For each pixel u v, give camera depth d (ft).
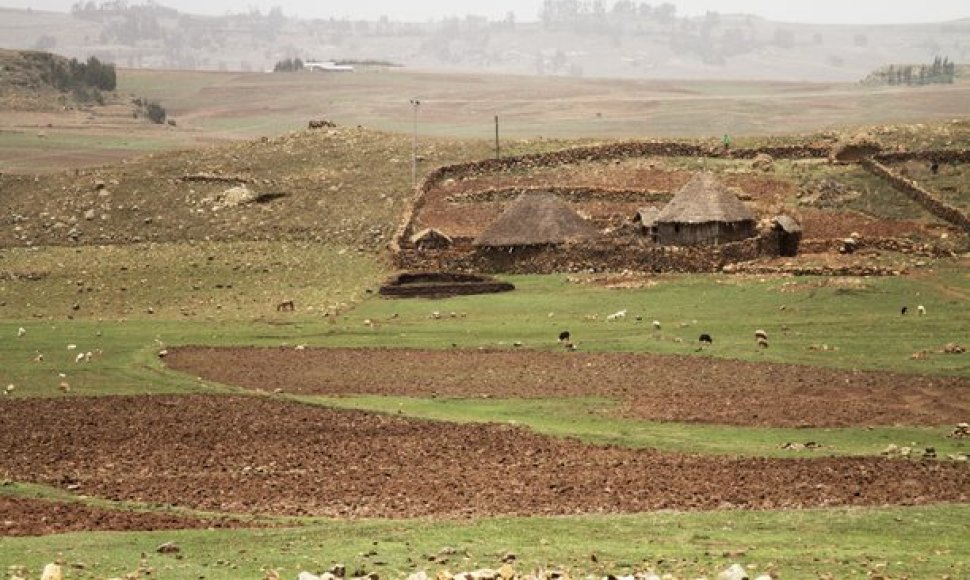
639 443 609.83
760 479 539.29
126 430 655.35
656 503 508.12
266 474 571.28
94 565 417.69
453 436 631.97
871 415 655.35
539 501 516.32
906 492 513.04
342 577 393.29
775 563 411.13
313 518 495.00
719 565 408.46
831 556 419.13
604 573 400.06
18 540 453.58
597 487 534.78
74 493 543.39
